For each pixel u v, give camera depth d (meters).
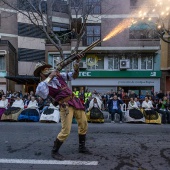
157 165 3.63
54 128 7.76
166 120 10.22
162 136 6.23
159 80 20.45
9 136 6.02
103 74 20.58
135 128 8.05
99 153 4.29
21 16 23.45
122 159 3.93
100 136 6.13
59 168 3.50
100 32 19.89
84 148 4.30
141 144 5.09
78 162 3.76
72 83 20.95
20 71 23.61
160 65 20.55
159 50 20.44
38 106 10.93
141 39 19.75
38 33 24.33
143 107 10.80
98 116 9.71
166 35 19.70
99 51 20.22
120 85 20.72
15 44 23.66
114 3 19.45
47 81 3.72
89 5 16.22
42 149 4.59
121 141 5.43
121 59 20.64
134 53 20.41
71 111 3.92
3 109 10.54
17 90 22.31
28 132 6.75
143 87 20.75
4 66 20.69
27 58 23.91
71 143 5.09
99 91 20.94
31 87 20.95
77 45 12.97
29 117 9.86
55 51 21.92
